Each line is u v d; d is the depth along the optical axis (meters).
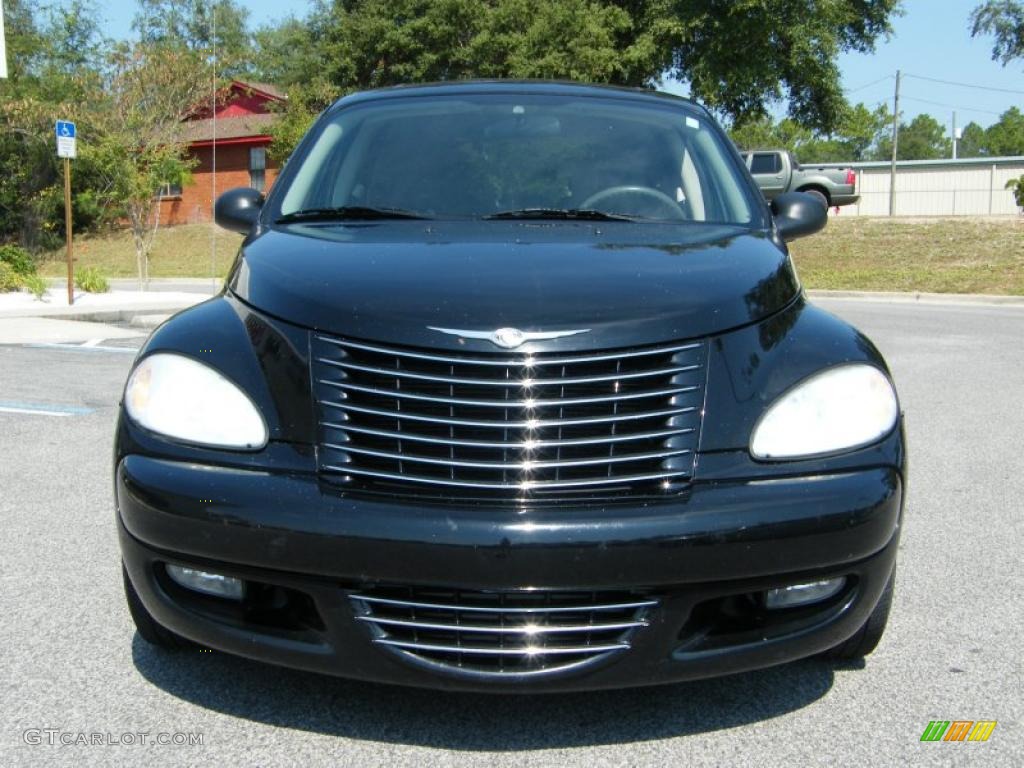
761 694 2.90
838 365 2.62
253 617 2.56
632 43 28.23
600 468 2.44
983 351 10.27
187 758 2.52
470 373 2.46
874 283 18.67
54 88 31.20
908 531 4.48
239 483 2.45
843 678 3.01
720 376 2.54
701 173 3.70
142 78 22.70
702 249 3.00
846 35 29.92
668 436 2.46
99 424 6.41
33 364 8.88
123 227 32.97
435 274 2.70
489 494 2.41
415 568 2.34
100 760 2.51
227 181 35.44
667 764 2.51
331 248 2.98
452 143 3.78
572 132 3.83
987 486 5.24
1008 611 3.55
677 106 4.12
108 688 2.90
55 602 3.54
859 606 2.57
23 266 16.66
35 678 2.96
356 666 2.46
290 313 2.66
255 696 2.86
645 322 2.54
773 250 3.14
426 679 2.43
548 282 2.64
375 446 2.46
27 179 29.41
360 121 3.98
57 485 5.05
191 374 2.63
